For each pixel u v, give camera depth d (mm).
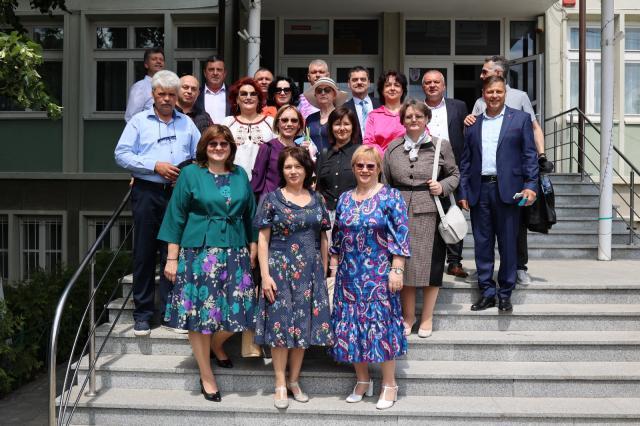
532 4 10352
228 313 4070
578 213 8172
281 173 4180
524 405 4195
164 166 4504
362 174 4121
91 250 4457
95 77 10500
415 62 11258
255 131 4926
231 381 4434
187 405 4156
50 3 7258
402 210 4094
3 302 5703
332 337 4105
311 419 4102
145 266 4707
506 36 11211
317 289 4102
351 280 4098
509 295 4934
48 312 6430
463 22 11305
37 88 5020
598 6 10836
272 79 6062
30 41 4902
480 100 5820
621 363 4625
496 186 4824
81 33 10266
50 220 10352
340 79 11312
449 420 4082
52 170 10305
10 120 10320
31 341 6117
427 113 4535
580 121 9547
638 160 10945
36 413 5086
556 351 4668
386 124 5184
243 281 4133
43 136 10328
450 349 4680
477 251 4988
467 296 5250
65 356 6688
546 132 11000
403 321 4453
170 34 10266
